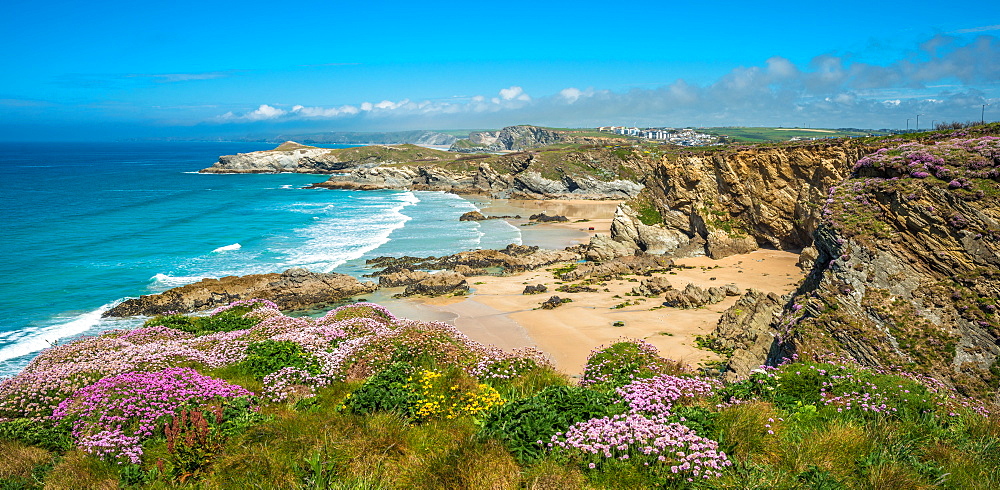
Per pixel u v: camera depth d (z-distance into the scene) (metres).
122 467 10.25
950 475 8.70
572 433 9.78
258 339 19.36
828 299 24.78
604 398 11.39
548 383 15.13
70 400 12.95
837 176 54.19
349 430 10.62
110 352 17.78
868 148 51.88
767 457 9.30
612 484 8.70
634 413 10.47
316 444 10.05
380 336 18.59
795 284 45.81
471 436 10.23
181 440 10.24
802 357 21.16
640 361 15.86
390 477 9.24
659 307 40.34
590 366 16.19
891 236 26.36
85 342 19.42
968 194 25.48
